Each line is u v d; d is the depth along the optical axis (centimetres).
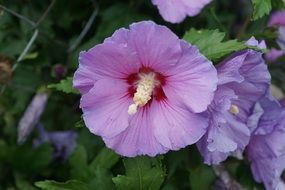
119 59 39
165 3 45
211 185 49
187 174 48
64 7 53
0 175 54
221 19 55
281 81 55
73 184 43
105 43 38
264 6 43
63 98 53
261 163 46
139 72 40
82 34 53
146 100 40
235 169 48
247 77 42
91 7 53
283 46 49
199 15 51
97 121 40
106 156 46
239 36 48
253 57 41
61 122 55
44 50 52
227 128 42
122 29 38
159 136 40
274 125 44
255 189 48
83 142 51
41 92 51
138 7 52
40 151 53
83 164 48
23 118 51
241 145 43
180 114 39
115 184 42
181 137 39
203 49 43
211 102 39
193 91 39
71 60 52
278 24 50
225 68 40
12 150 53
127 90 41
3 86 52
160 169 42
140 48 38
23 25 51
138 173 42
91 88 39
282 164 45
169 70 39
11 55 51
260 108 44
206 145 41
